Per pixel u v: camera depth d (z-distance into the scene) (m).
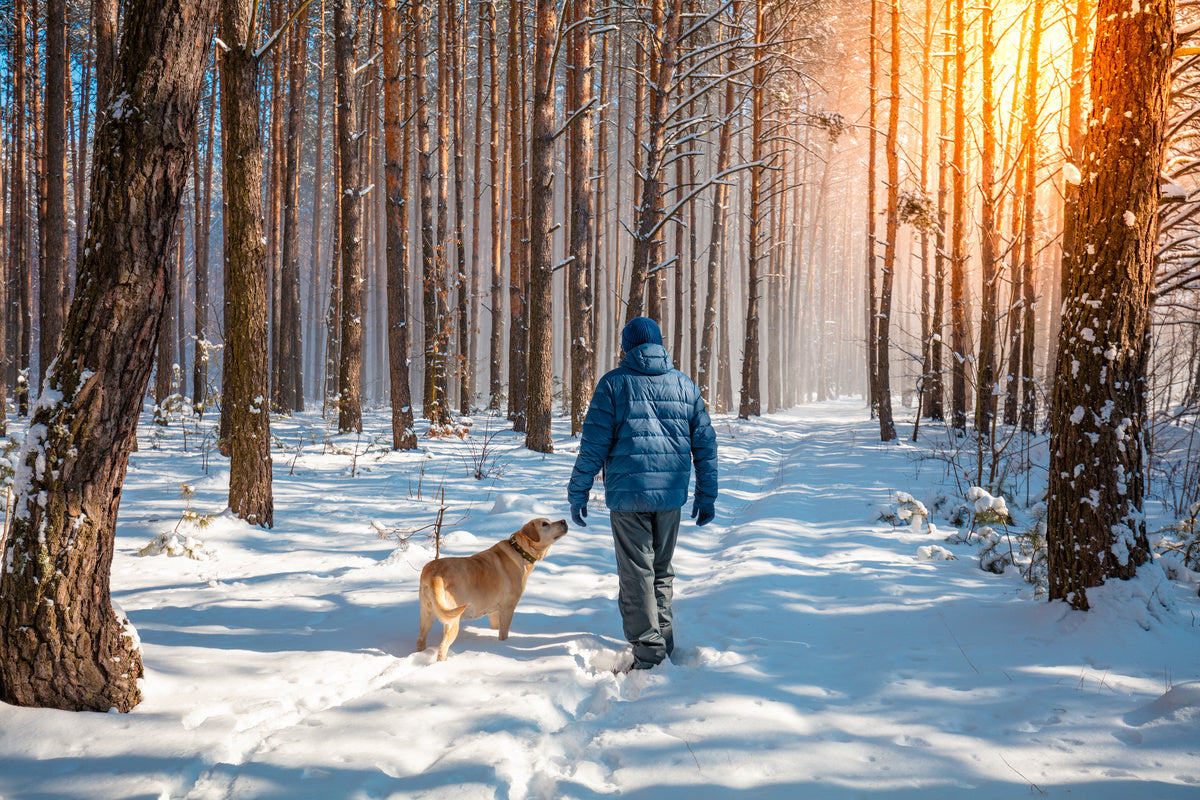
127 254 2.97
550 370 13.63
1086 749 2.70
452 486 9.75
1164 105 4.10
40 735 2.76
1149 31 4.01
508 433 17.03
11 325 23.17
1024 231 15.88
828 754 2.74
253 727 3.01
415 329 36.09
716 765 2.67
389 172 14.02
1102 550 4.04
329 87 31.91
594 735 3.04
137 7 2.99
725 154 24.41
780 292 41.25
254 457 7.08
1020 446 11.48
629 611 3.84
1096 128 4.22
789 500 8.98
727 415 28.47
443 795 2.42
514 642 4.18
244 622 4.46
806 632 4.34
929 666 3.66
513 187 17.27
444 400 17.67
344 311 15.61
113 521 3.07
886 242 17.00
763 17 18.75
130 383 3.03
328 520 7.53
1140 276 4.12
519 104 17.25
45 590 2.90
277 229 23.22
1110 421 4.08
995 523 6.71
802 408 42.59
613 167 42.53
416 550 6.16
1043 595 4.58
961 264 16.27
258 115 6.96
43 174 18.47
